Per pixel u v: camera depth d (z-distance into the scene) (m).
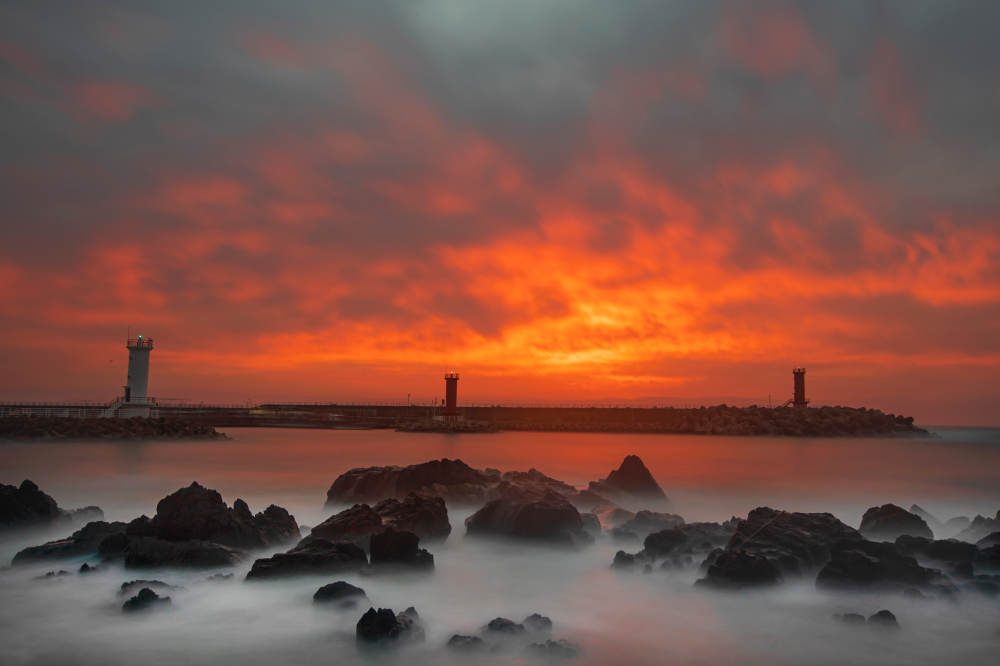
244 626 9.85
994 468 43.69
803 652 9.09
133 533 13.65
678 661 8.76
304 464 40.62
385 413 128.12
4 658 8.76
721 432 105.25
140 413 80.62
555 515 15.34
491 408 126.81
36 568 12.80
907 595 10.93
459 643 9.12
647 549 14.16
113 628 9.76
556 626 10.09
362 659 8.77
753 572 11.55
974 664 8.72
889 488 31.44
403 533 12.88
